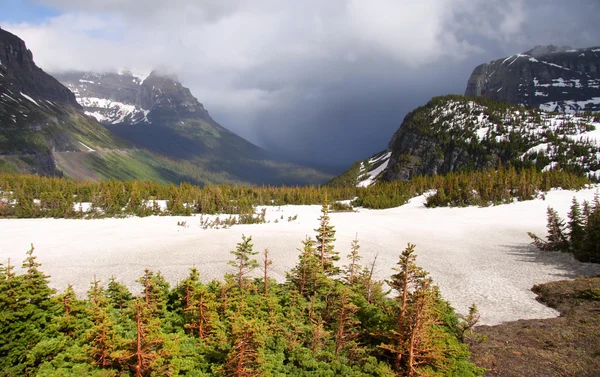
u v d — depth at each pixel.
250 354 13.46
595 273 33.16
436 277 36.03
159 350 13.47
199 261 43.31
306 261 23.12
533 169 114.31
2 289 16.48
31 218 80.00
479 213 80.19
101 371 12.44
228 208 102.81
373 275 37.06
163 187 129.75
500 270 37.47
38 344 14.16
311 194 145.50
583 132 185.62
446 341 16.58
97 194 106.12
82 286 33.88
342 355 16.30
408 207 113.44
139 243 54.31
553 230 43.72
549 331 20.19
